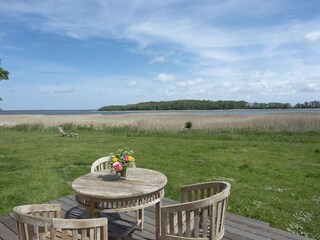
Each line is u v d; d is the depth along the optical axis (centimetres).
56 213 310
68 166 912
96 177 391
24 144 1411
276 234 397
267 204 567
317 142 1462
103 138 1684
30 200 586
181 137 1719
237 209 538
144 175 402
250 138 1599
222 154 1146
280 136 1647
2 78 1883
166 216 291
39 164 934
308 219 493
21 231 245
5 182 713
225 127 2008
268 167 912
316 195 628
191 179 763
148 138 1684
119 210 318
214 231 290
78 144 1420
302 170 874
